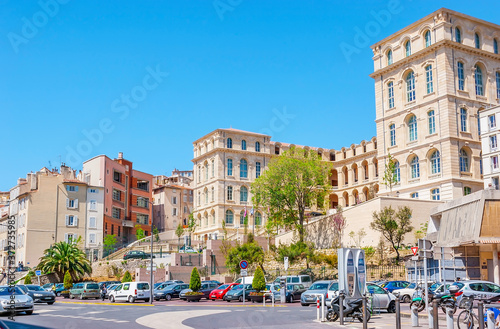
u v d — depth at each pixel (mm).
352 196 110812
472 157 75688
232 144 109812
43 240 96250
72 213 99688
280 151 115562
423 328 24969
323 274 63156
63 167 110500
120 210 112438
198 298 54531
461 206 47781
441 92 76125
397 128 82375
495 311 21672
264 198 84812
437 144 75812
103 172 104812
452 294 31750
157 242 103812
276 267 71312
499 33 82438
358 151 110125
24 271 91562
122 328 26203
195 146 117625
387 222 62438
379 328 25125
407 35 82250
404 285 42094
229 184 107812
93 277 83688
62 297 69062
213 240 78688
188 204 140250
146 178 123375
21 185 100562
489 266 45500
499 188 71875
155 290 57250
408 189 79000
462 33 78562
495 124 73125
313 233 79500
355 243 71250
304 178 83438
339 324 26969
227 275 72875
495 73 80875
